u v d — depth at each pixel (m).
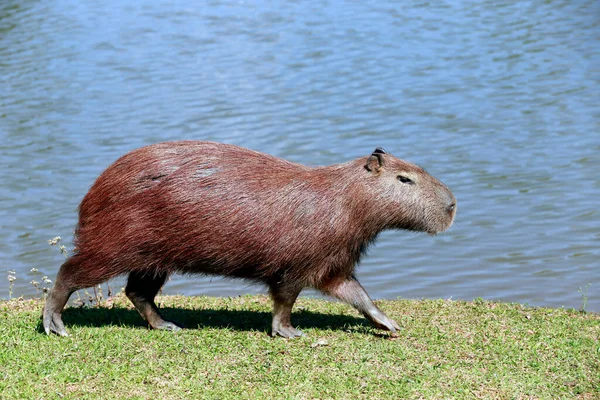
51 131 26.61
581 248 18.69
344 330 12.18
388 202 11.41
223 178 11.11
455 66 33.06
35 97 30.36
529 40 36.19
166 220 10.98
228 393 9.64
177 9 45.62
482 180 22.53
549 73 31.67
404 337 11.84
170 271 11.37
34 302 13.94
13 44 38.06
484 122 26.86
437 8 43.25
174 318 12.57
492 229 19.86
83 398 9.41
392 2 45.12
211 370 10.28
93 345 10.96
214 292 16.64
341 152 24.27
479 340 11.77
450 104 28.66
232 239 11.05
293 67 33.59
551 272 17.48
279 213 11.13
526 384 10.21
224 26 41.31
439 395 9.81
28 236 19.34
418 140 25.42
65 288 11.32
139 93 30.64
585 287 16.61
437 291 16.66
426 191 11.49
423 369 10.55
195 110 28.30
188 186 11.00
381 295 16.45
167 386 9.78
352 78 31.86
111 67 34.28
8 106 29.39
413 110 28.11
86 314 12.71
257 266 11.29
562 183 22.27
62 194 21.77
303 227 11.19
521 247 18.88
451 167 23.41
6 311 13.08
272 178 11.29
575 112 27.53
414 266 18.08
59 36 39.56
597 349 11.45
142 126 26.77
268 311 13.41
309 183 11.34
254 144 24.86
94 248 11.09
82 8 45.94
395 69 32.84
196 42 38.28
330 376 10.19
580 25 38.06
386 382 10.07
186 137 25.50
